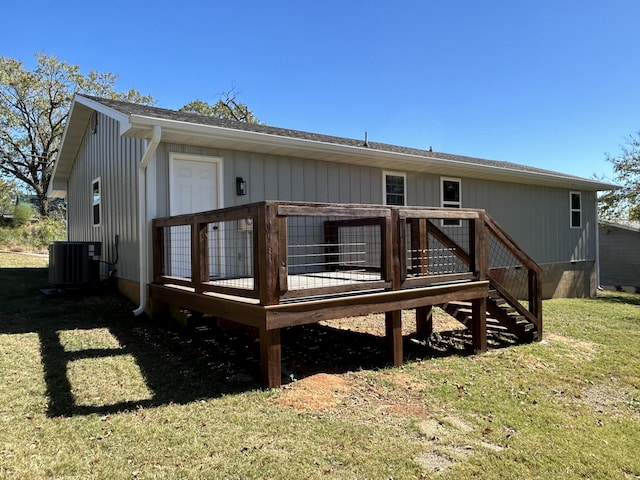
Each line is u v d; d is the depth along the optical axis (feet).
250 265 23.72
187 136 20.35
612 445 10.57
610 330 25.07
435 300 16.93
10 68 78.54
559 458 9.63
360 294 14.85
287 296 13.01
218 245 22.82
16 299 24.39
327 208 13.87
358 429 10.32
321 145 23.72
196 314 19.88
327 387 13.04
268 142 21.95
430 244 31.50
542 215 42.47
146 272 20.89
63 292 25.89
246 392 12.39
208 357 15.60
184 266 21.90
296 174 26.20
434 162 29.53
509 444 10.17
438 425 10.96
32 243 65.72
